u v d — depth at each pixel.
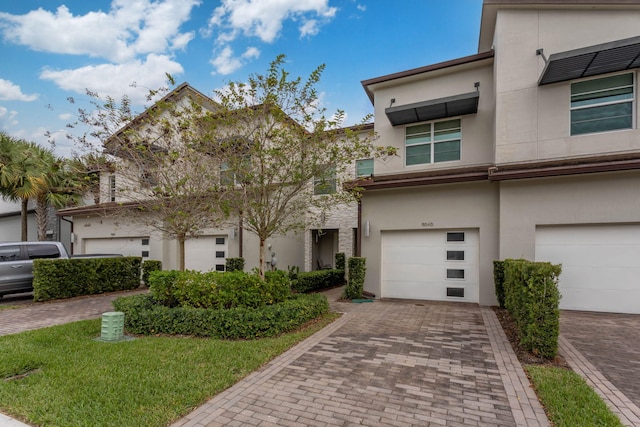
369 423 3.28
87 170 8.92
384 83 11.53
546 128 8.77
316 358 5.05
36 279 9.91
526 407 3.58
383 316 7.82
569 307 8.20
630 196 7.68
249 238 13.22
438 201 9.78
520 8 9.22
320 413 3.46
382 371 4.55
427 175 10.20
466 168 9.87
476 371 4.54
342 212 15.38
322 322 7.22
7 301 10.38
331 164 7.81
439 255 9.88
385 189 10.41
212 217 9.03
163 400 3.62
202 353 5.05
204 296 6.70
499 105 9.23
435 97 10.90
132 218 10.66
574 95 8.66
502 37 9.34
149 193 8.53
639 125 8.03
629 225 7.81
